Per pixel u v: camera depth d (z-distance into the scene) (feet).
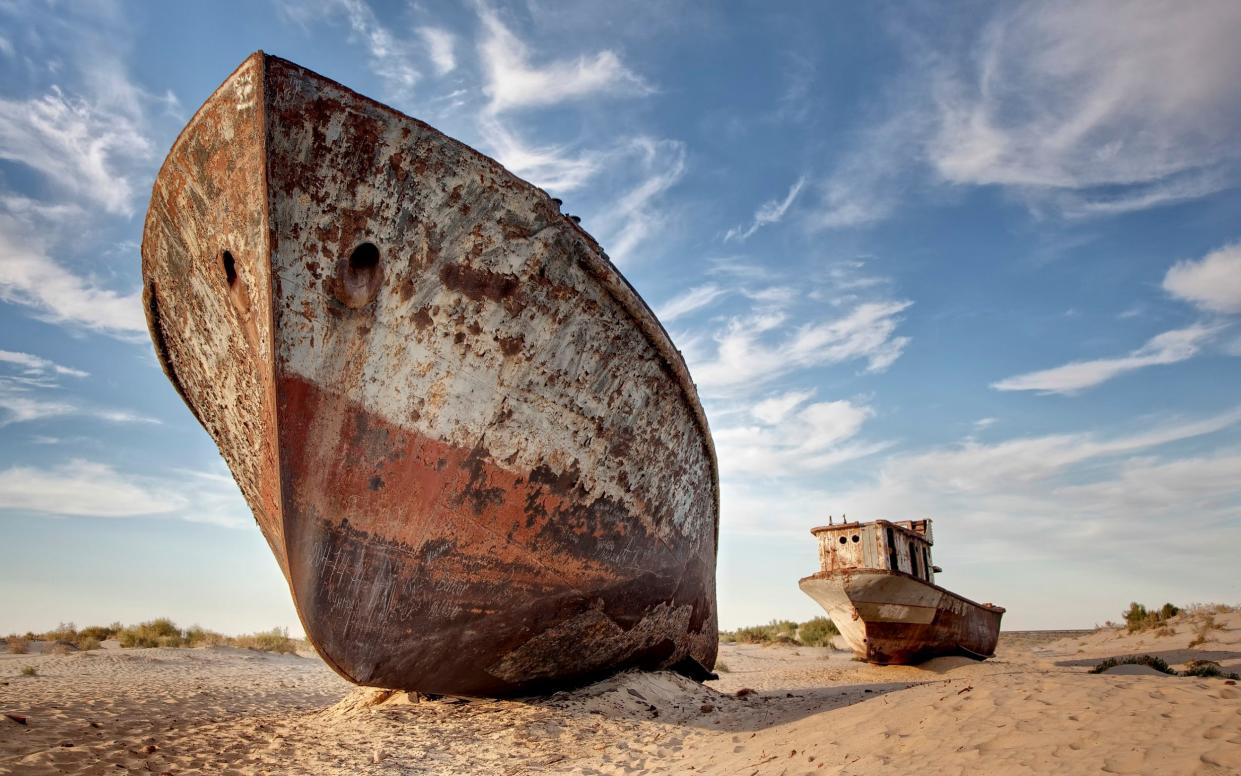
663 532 25.72
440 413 18.98
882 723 16.40
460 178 17.80
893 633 50.62
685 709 24.93
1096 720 13.33
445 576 19.80
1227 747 10.84
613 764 17.65
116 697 28.86
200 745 19.71
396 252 17.76
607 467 22.63
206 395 22.36
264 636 67.77
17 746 17.40
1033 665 50.08
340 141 16.55
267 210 16.33
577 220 20.65
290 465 17.72
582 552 22.35
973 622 55.98
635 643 25.93
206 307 19.42
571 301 20.17
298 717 25.95
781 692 31.71
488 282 18.85
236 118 16.15
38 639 64.39
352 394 17.99
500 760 18.44
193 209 17.97
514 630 21.52
